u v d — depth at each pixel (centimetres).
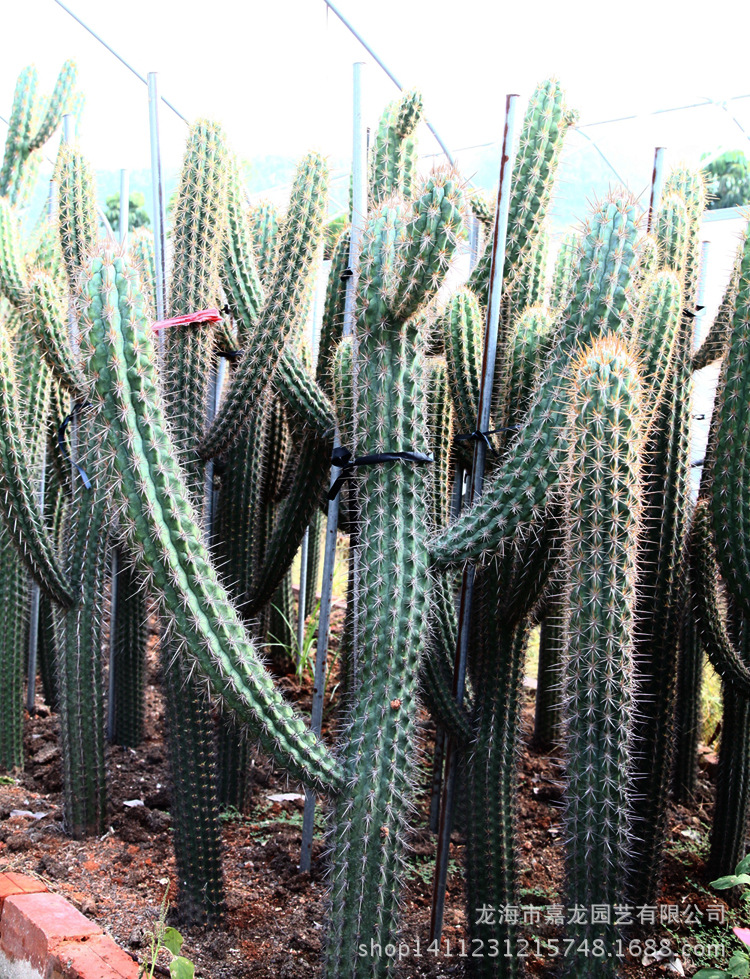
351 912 197
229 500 329
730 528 241
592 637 189
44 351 295
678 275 279
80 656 292
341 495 323
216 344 323
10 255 336
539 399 212
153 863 286
